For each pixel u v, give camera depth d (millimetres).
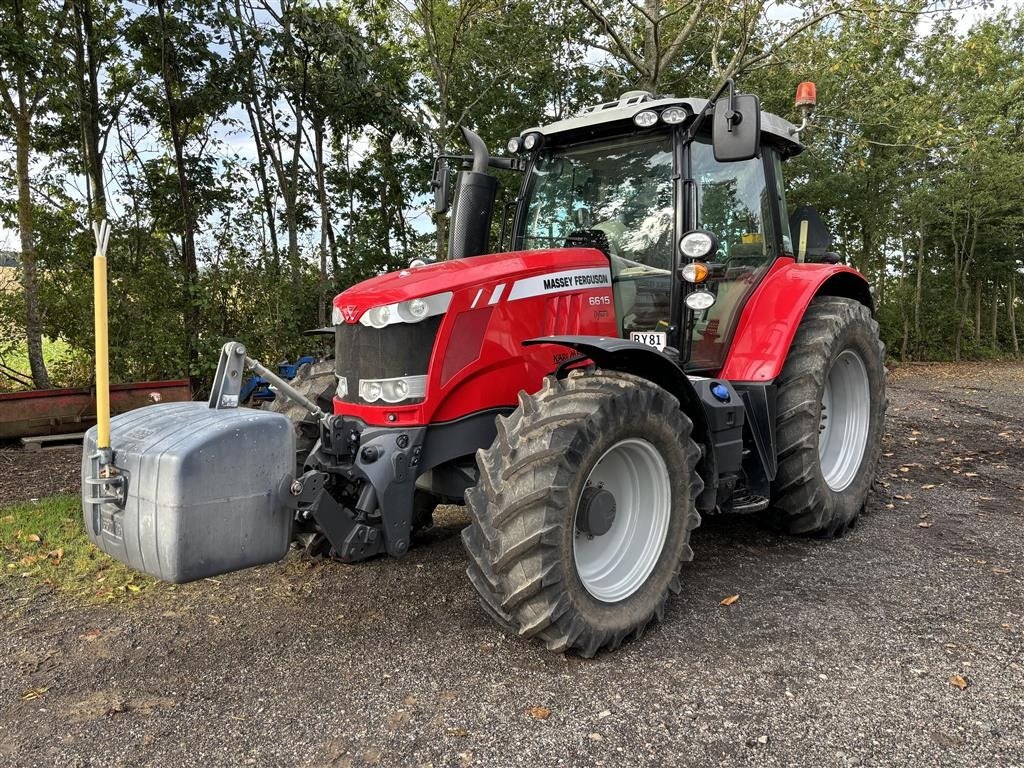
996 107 17391
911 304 22453
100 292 2420
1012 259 22703
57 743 2184
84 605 3205
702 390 3264
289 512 2609
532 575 2482
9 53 7066
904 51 12133
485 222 3705
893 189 16375
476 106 10852
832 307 4105
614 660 2643
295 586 3383
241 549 2469
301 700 2400
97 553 3805
